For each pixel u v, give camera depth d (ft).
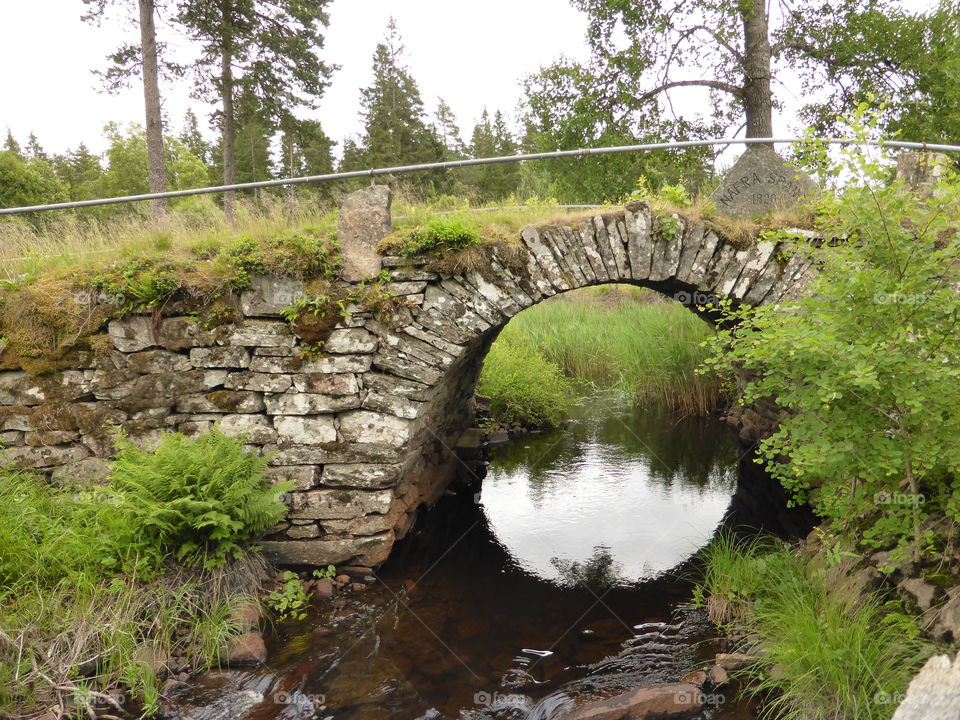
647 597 15.89
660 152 33.58
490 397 33.83
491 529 21.06
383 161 77.51
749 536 19.15
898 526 11.48
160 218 19.13
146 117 34.06
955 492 10.80
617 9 30.76
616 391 39.99
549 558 18.65
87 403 15.97
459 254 15.61
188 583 13.73
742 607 14.10
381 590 16.42
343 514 16.42
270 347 15.85
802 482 14.62
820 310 11.12
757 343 11.27
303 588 16.15
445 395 20.85
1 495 14.65
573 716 10.85
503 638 14.02
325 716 11.30
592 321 46.34
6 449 15.90
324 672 12.68
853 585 12.59
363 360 15.93
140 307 15.62
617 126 33.09
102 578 13.28
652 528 20.67
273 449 16.19
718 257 16.26
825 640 11.07
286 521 16.43
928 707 7.87
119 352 15.84
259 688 12.06
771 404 25.23
